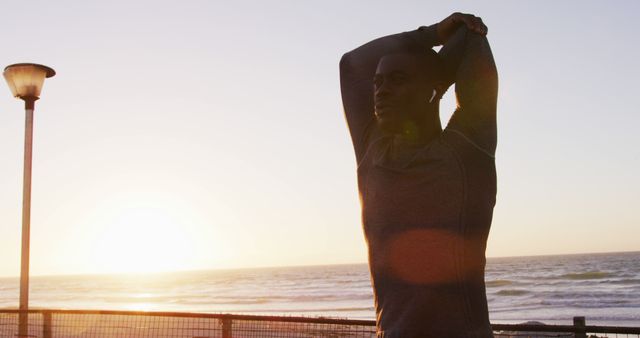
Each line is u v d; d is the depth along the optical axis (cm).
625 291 6344
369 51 226
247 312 5769
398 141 200
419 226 187
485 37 204
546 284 7806
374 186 200
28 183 998
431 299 183
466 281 184
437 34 213
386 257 192
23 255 970
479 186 188
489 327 190
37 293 11856
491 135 193
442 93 202
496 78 198
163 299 8800
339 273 17212
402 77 190
